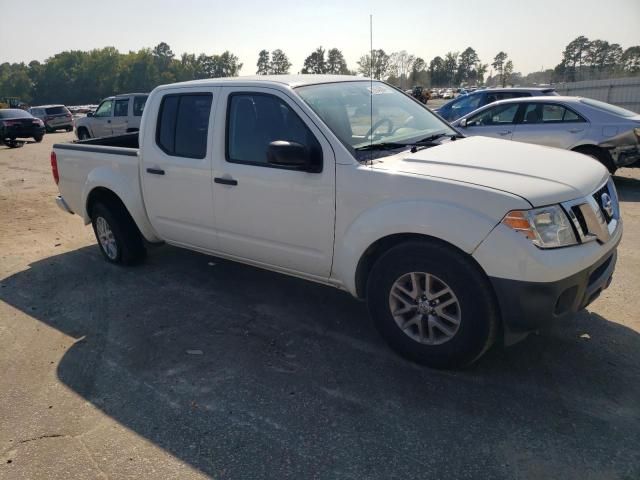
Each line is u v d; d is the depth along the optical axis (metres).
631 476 2.38
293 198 3.63
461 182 2.96
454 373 3.25
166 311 4.38
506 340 2.99
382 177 3.19
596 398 2.95
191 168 4.26
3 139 20.42
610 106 8.64
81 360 3.65
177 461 2.62
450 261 2.98
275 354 3.61
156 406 3.08
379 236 3.21
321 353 3.59
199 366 3.50
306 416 2.92
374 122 3.88
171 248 6.04
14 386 3.37
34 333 4.10
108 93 126.25
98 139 6.12
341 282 3.63
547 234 2.77
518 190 2.84
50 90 126.38
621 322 3.80
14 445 2.80
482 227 2.82
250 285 4.86
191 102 4.30
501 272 2.80
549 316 2.85
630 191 8.30
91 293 4.85
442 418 2.84
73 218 7.84
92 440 2.81
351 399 3.05
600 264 3.06
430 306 3.18
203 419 2.93
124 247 5.34
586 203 2.95
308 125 3.54
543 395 2.99
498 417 2.82
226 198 4.06
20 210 8.46
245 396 3.13
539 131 8.77
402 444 2.66
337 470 2.51
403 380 3.21
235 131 3.97
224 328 4.03
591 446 2.57
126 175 4.93
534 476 2.41
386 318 3.39
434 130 4.20
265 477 2.49
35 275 5.39
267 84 3.81
